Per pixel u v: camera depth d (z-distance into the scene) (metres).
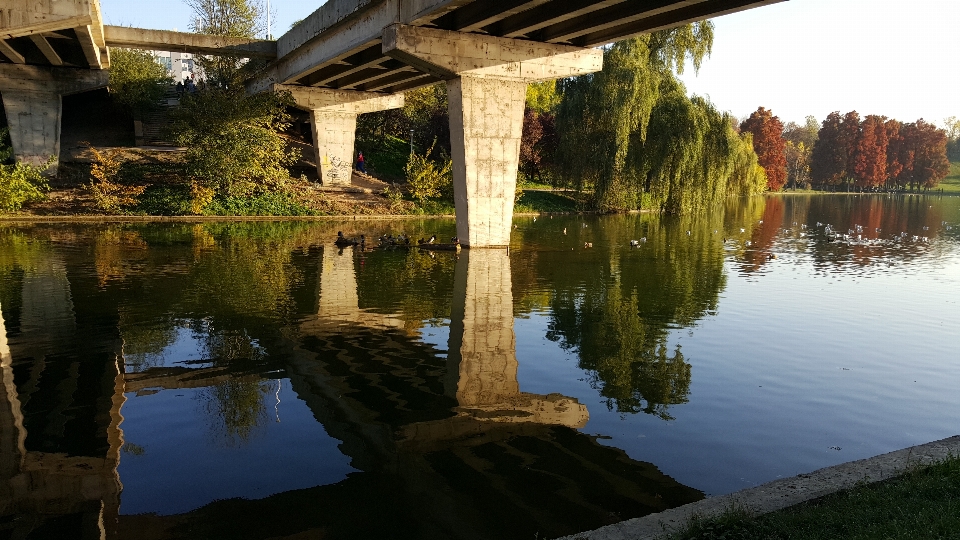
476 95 23.70
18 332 11.66
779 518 4.95
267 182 37.88
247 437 7.41
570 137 44.56
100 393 8.78
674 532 4.84
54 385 9.05
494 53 23.55
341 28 28.16
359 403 8.55
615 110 40.72
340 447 7.15
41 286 15.63
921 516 4.66
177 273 17.84
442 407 8.45
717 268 21.72
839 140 127.19
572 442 7.39
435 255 22.95
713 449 7.29
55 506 5.84
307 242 25.75
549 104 75.56
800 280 19.50
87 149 39.84
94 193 32.09
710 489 6.31
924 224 45.03
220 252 22.16
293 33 34.19
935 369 10.61
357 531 5.46
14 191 29.36
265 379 9.43
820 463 6.97
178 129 34.59
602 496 6.11
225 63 48.91
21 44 32.25
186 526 5.54
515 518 5.68
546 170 58.84
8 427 7.64
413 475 6.50
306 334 11.95
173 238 25.61
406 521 5.63
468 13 21.83
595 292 16.94
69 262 19.17
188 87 53.06
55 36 28.52
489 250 24.62
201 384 9.19
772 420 8.23
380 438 7.42
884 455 6.24
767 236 33.84
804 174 142.00
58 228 27.77
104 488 6.21
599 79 42.03
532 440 7.43
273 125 37.84
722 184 43.09
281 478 6.42
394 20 22.78
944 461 5.77
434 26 22.77
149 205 33.09
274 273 18.31
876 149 126.06
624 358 10.98
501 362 10.57
